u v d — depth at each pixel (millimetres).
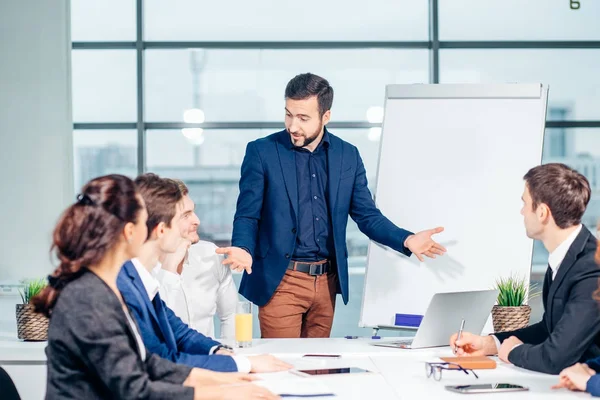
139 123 6230
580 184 2092
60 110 5645
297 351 2406
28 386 2289
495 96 3324
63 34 5680
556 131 6312
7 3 5605
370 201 3090
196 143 6316
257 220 3027
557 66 6270
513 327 2723
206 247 2926
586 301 1999
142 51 6207
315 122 2900
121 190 1570
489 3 6234
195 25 6250
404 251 2875
